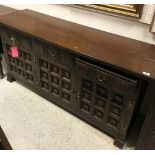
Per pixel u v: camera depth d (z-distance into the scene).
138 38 1.72
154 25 1.55
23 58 2.04
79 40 1.66
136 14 1.59
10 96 2.21
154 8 1.51
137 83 1.35
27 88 2.33
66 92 1.88
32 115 2.00
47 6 2.13
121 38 1.74
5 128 1.86
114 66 1.36
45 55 1.79
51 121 1.95
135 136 1.85
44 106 2.11
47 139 1.79
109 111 1.65
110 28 1.82
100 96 1.62
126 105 1.50
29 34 1.73
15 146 1.72
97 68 1.47
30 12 2.23
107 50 1.54
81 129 1.89
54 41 1.62
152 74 1.28
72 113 2.04
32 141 1.77
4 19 1.98
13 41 1.99
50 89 2.01
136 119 1.91
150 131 1.47
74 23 2.00
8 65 2.27
